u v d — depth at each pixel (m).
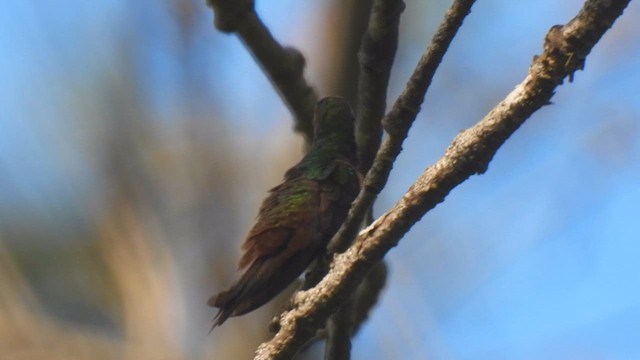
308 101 7.55
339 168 6.84
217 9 7.21
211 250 9.40
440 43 5.46
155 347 9.00
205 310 9.12
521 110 4.83
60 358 9.11
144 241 9.52
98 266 9.58
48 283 9.69
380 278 8.02
